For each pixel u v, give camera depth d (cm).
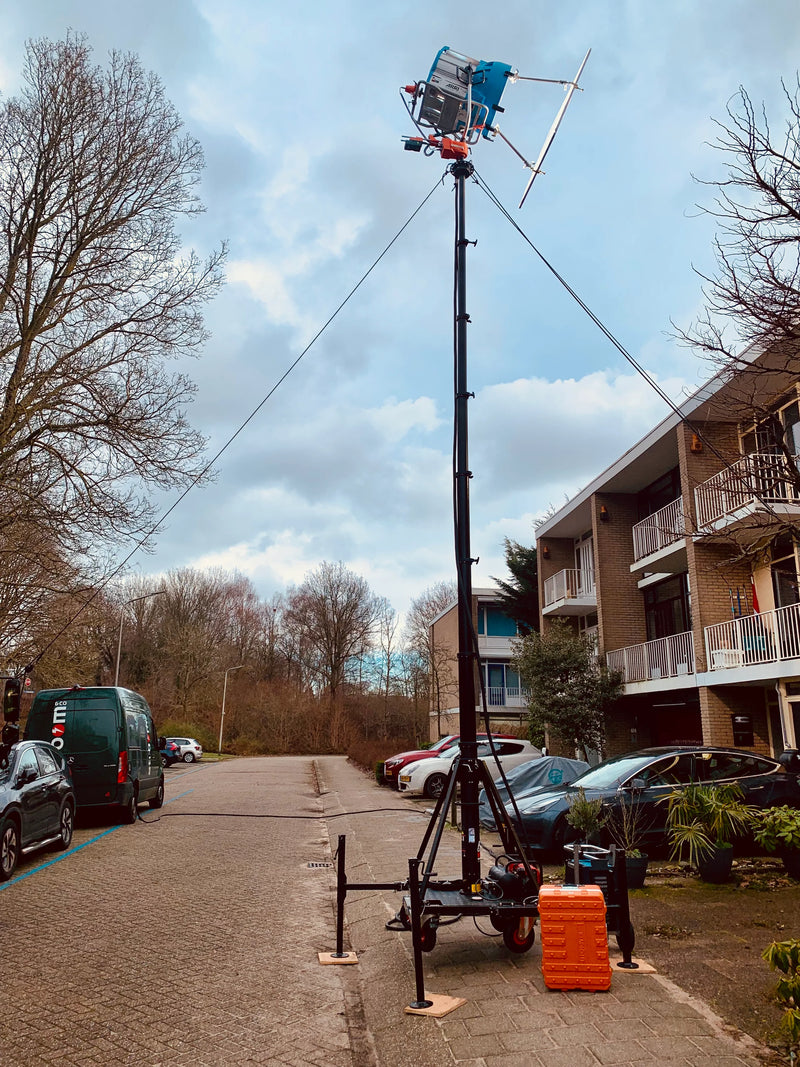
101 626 3030
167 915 791
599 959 525
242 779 2908
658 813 993
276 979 606
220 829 1430
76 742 1407
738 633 1602
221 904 845
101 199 1681
